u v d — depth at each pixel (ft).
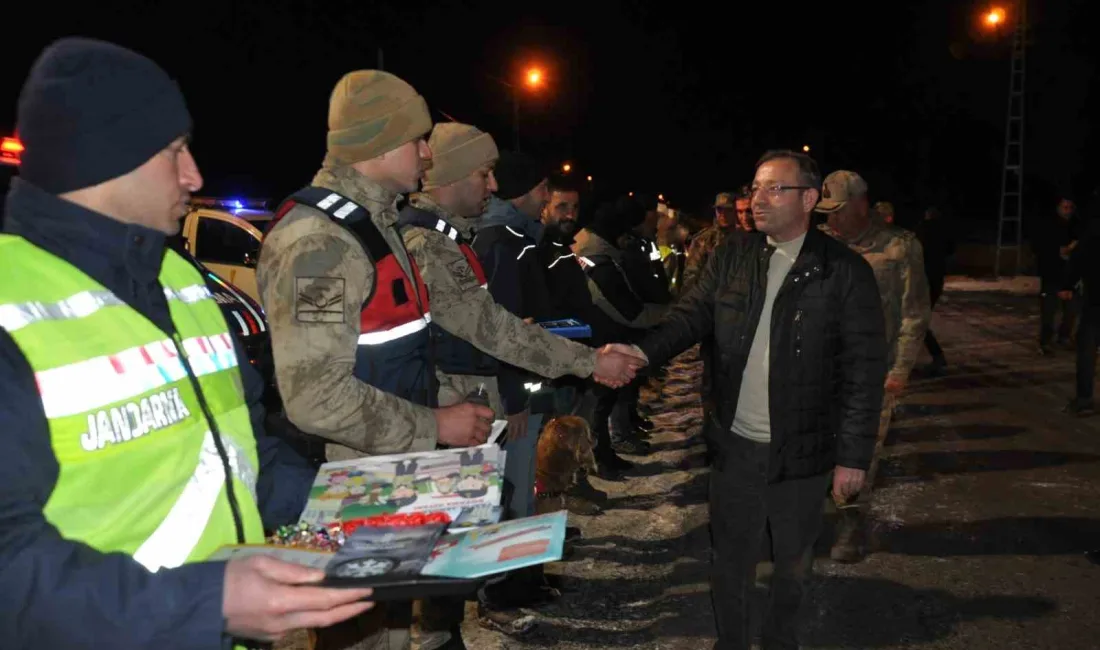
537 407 12.71
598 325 19.06
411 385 7.76
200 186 5.08
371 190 7.59
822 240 9.83
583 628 12.50
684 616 12.86
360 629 7.95
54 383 3.99
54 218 4.34
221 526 4.86
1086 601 13.05
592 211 21.45
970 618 12.58
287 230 7.00
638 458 21.65
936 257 31.78
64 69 4.31
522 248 12.81
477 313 9.46
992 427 23.75
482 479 5.81
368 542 4.73
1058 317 48.57
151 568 4.39
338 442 6.98
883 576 14.10
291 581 4.08
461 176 10.63
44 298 4.13
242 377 5.59
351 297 6.91
